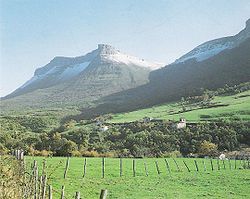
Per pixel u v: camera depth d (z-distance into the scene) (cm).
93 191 3572
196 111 18162
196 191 3831
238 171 5828
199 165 6706
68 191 3441
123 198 3350
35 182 2205
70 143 10644
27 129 17288
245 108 16962
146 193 3644
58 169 4984
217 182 4494
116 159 7200
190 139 13025
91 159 6894
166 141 12769
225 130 13425
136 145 12362
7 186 2127
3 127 16350
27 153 8844
